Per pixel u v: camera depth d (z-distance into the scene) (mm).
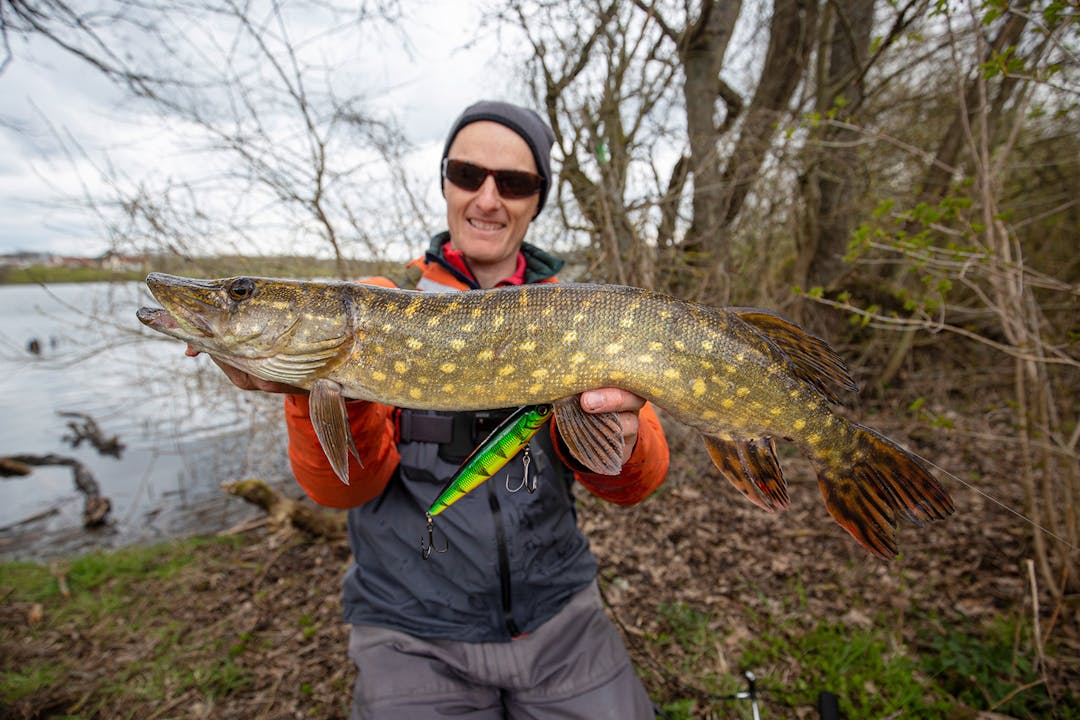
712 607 1049
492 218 708
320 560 1299
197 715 833
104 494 2051
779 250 2264
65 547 1708
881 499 518
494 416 587
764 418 517
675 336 497
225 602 1143
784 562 1188
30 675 920
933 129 2211
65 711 846
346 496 572
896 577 1105
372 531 603
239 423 1772
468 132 701
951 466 1632
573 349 499
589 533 1348
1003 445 1699
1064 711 764
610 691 593
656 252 1813
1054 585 929
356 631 604
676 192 1778
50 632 1062
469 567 571
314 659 943
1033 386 988
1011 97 1690
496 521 567
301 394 544
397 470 606
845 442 525
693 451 1673
